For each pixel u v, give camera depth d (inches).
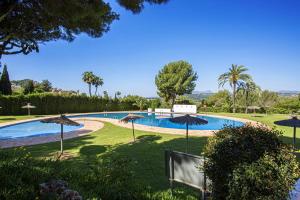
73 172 215.6
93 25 329.4
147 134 709.3
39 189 164.2
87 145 560.4
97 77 2733.8
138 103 2011.6
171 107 2026.3
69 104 1625.2
